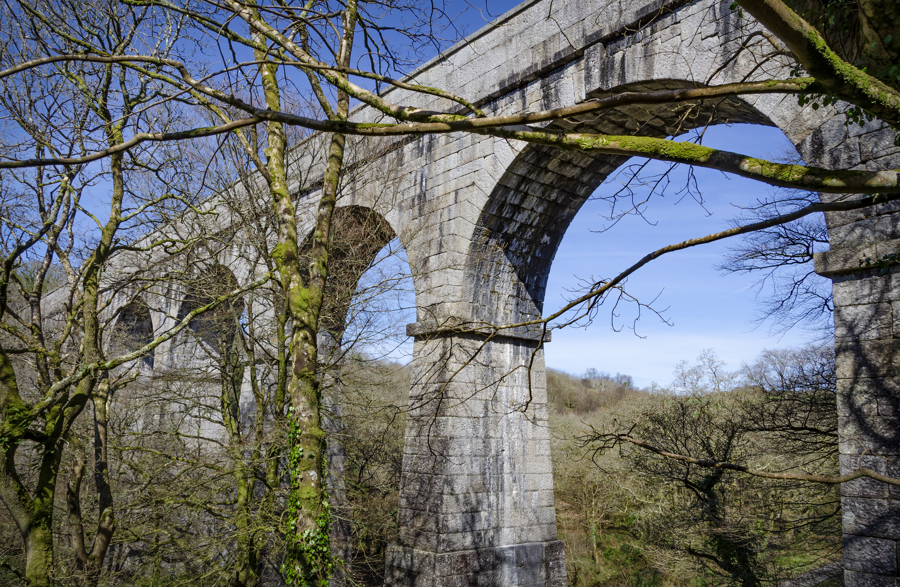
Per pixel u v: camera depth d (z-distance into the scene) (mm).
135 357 7527
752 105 9328
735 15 9734
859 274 7770
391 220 15328
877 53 4383
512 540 13289
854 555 7227
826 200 8125
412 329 13906
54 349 8859
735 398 19344
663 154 3717
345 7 7629
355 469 18875
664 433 18016
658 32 10836
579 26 11977
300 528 6188
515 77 13008
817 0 5113
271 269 10008
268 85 7656
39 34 8734
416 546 12625
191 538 13453
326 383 13812
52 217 8844
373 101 4211
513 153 12680
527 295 14781
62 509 13250
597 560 24141
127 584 12539
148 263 14141
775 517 16531
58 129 9266
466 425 13008
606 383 48812
